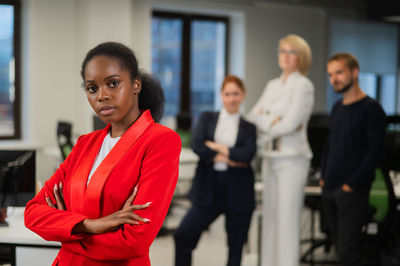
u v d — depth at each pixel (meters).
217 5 7.18
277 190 3.63
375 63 8.44
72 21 6.25
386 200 3.62
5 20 6.07
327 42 8.09
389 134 4.16
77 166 1.46
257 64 7.65
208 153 3.34
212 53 7.59
